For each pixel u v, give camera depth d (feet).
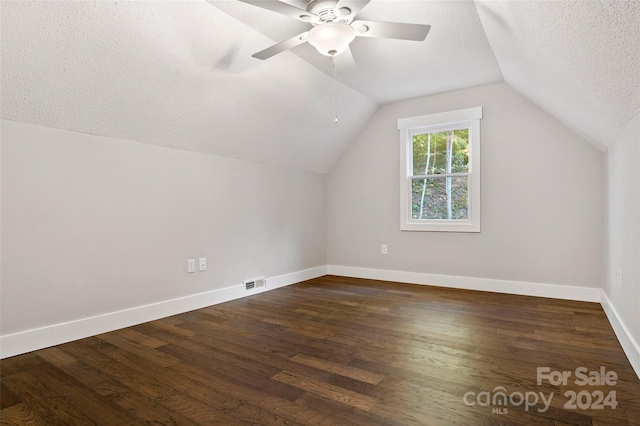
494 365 6.47
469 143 12.96
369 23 6.49
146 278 9.43
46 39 6.31
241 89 9.75
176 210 10.16
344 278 15.21
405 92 13.07
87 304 8.25
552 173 11.50
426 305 10.71
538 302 10.94
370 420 4.77
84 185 8.21
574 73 6.53
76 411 5.05
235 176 11.94
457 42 9.12
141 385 5.81
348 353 7.09
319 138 13.80
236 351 7.23
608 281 9.59
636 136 6.36
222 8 7.46
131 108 8.39
